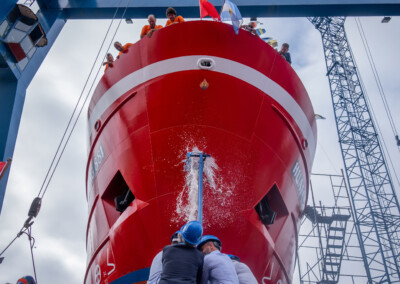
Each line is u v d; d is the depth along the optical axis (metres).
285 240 10.63
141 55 10.38
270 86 10.30
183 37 9.91
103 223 10.47
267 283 9.54
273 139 10.08
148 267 8.79
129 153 9.82
